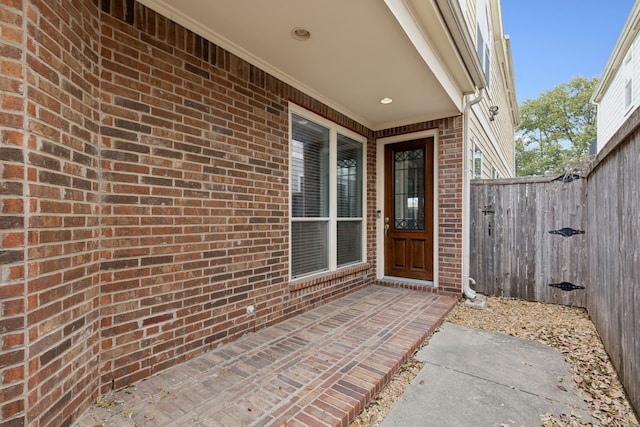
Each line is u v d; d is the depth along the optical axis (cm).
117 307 209
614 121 891
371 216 531
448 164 465
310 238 407
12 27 137
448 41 324
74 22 176
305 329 322
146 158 224
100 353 200
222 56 279
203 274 263
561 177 437
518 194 464
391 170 534
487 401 217
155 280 230
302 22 251
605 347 293
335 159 442
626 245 230
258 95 315
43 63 151
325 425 178
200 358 256
